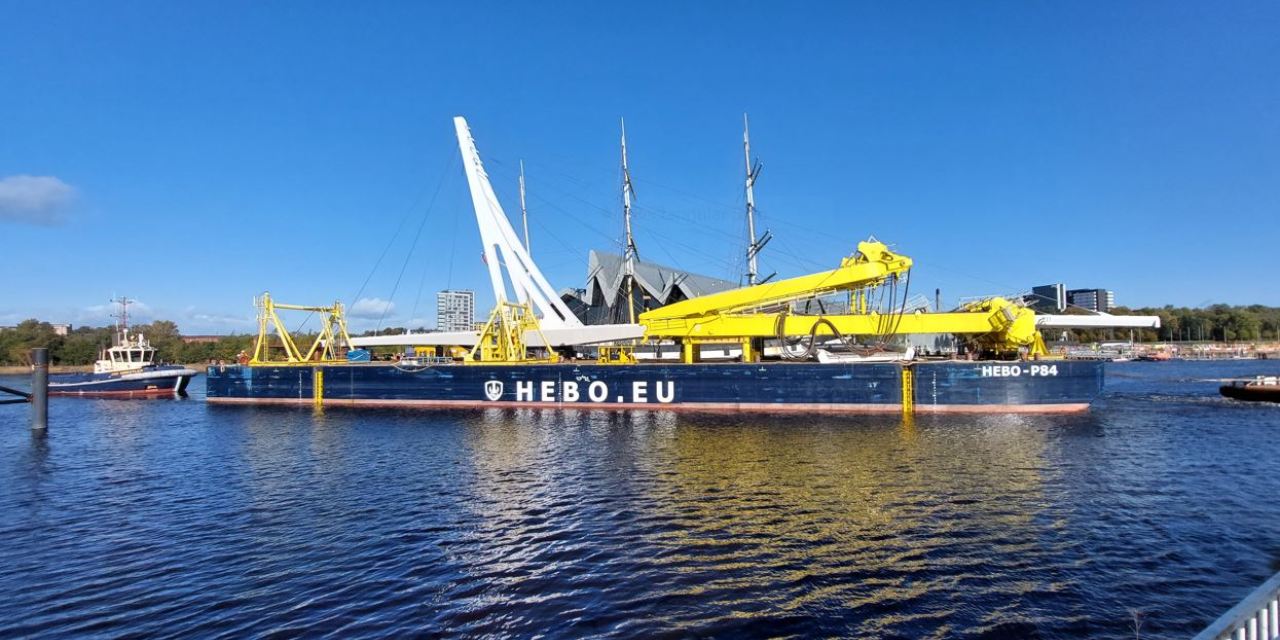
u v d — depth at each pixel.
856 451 28.36
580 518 18.41
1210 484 21.92
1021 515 18.16
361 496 21.67
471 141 67.75
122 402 66.81
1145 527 17.05
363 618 12.20
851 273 44.31
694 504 19.62
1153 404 48.06
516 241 73.06
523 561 15.02
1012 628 11.36
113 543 17.20
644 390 48.53
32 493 23.47
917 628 11.41
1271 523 17.41
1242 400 51.41
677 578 13.80
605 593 13.12
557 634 11.40
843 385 44.31
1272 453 27.72
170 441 36.38
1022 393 42.34
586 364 50.09
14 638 11.79
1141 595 12.71
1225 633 5.43
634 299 86.75
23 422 47.62
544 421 41.91
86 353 158.00
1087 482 22.19
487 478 24.06
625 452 29.08
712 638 11.14
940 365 42.91
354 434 37.56
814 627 11.48
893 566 14.32
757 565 14.49
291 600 13.12
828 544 15.77
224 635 11.64
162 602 13.22
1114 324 54.38
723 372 46.59
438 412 49.34
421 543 16.47
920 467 24.77
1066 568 14.13
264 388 60.34
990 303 45.84
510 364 52.22
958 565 14.34
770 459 26.67
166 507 20.92
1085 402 42.47
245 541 17.06
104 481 25.36
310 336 102.75
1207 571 13.94
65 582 14.46
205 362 163.62
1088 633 11.16
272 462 28.72
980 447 29.25
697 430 35.84
